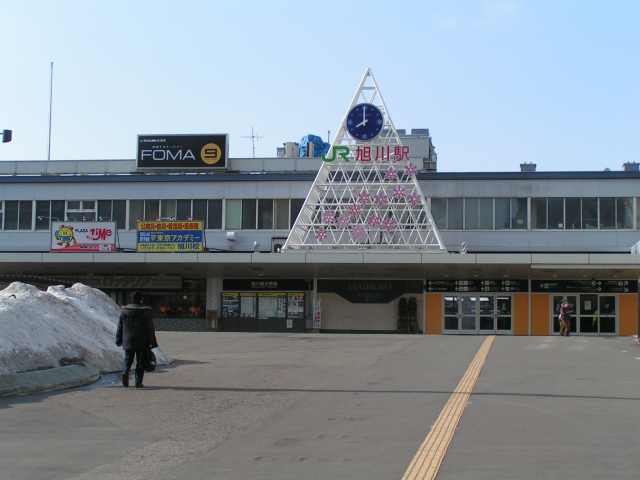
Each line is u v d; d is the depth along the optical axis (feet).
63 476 27.09
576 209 160.25
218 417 39.22
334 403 43.47
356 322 157.58
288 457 29.96
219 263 140.05
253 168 192.13
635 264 133.39
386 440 33.01
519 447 31.32
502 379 54.44
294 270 149.59
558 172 160.76
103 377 56.08
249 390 49.06
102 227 149.59
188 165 188.03
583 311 151.53
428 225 149.07
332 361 67.97
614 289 151.23
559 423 36.88
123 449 31.73
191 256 140.05
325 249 149.59
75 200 170.81
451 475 26.53
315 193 153.28
